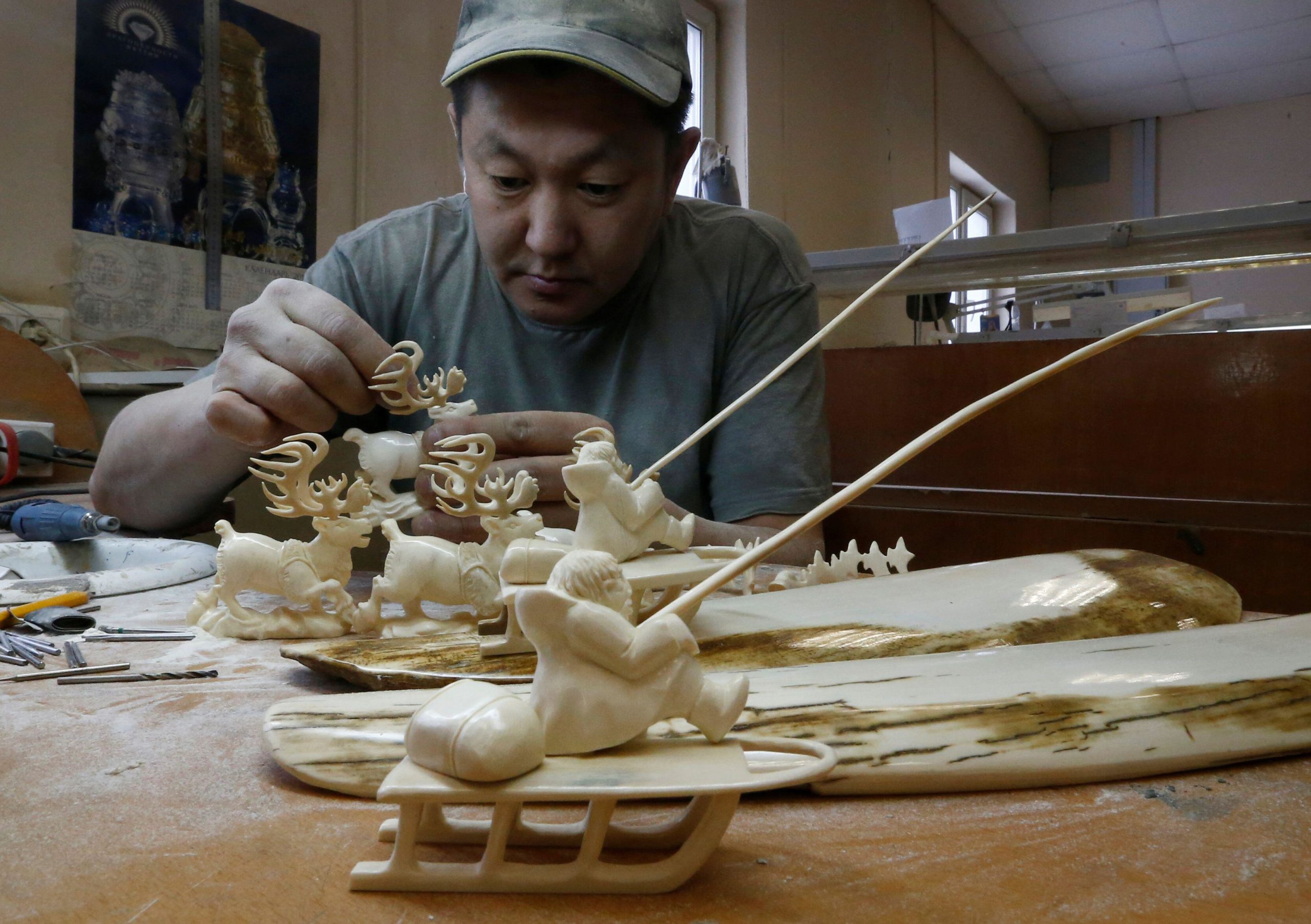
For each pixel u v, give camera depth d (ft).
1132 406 9.52
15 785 2.58
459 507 4.96
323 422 5.27
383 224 7.85
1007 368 10.13
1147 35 27.12
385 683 3.44
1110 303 14.03
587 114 5.41
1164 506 9.39
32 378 8.20
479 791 1.94
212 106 9.87
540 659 2.25
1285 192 32.48
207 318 10.03
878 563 5.27
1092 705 2.82
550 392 7.41
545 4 5.52
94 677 3.69
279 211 10.62
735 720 2.25
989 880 2.08
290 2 10.57
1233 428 9.05
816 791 2.59
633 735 2.20
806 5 19.33
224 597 4.39
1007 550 10.04
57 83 8.74
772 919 1.91
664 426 7.26
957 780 2.60
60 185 8.82
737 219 7.93
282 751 2.64
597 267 5.98
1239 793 2.63
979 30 26.96
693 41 16.88
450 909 1.95
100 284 9.14
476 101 5.52
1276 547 8.71
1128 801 2.56
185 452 6.35
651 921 1.90
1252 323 10.38
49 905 1.93
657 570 3.63
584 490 3.75
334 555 4.44
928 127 25.41
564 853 2.23
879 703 2.80
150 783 2.62
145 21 9.31
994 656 3.26
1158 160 34.55
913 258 3.92
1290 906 1.95
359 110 11.42
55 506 6.11
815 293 8.04
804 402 7.53
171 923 1.87
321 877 2.08
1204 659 3.18
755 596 4.41
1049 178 36.60
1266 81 30.81
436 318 7.55
